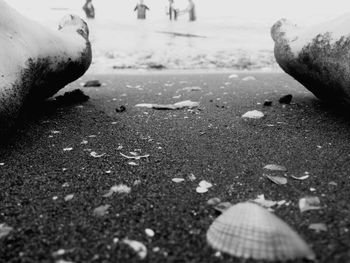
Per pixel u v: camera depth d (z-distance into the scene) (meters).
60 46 0.26
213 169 0.17
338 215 0.13
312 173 0.16
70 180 0.16
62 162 0.18
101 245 0.11
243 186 0.15
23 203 0.14
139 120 0.26
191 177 0.16
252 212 0.11
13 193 0.15
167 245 0.11
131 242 0.11
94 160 0.18
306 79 0.26
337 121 0.23
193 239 0.11
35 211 0.13
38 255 0.11
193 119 0.26
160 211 0.13
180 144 0.21
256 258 0.10
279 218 0.11
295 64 0.26
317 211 0.13
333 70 0.22
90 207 0.14
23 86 0.20
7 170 0.17
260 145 0.20
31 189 0.15
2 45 0.20
